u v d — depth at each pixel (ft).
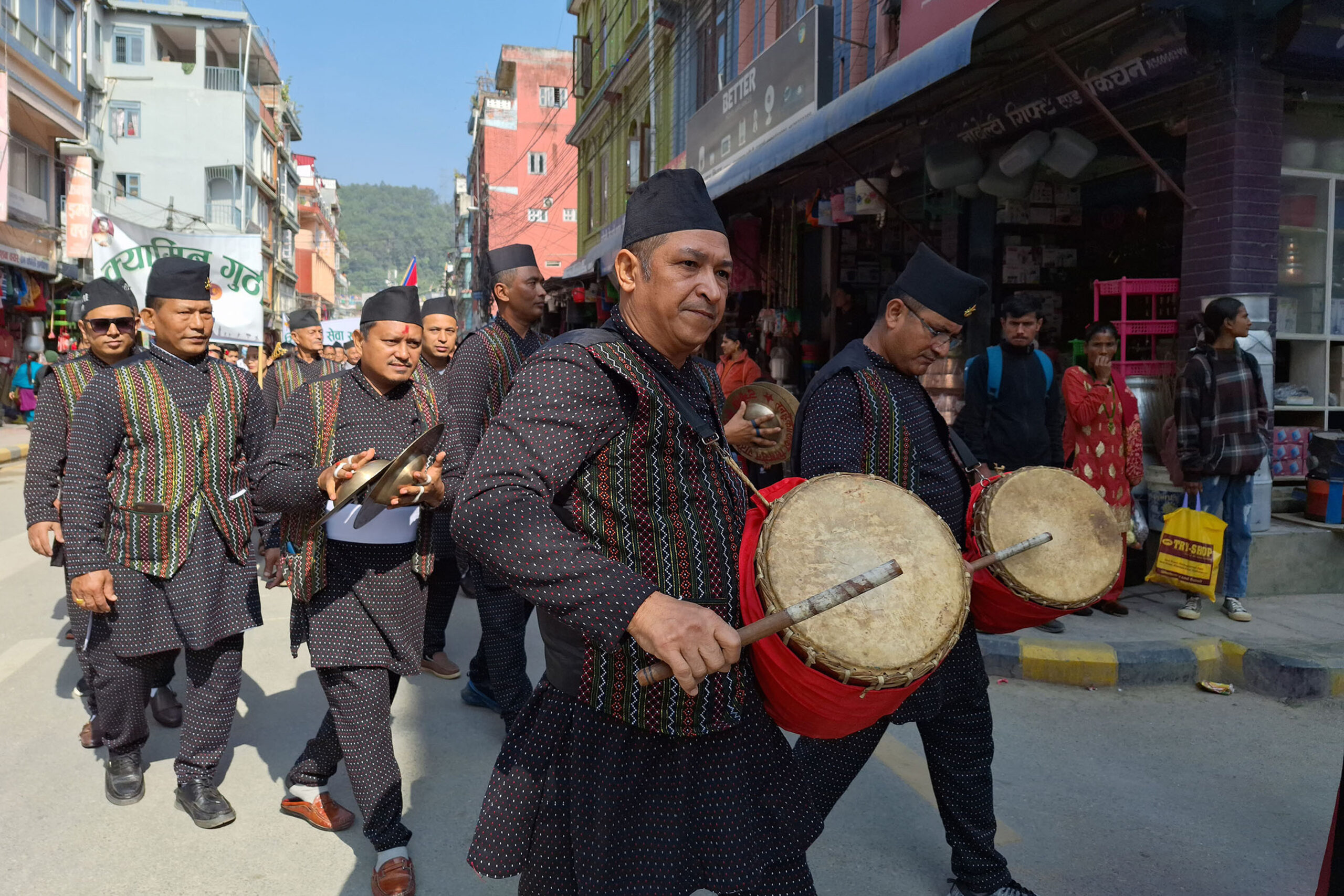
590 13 87.30
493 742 13.71
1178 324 21.04
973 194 26.86
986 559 7.61
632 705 5.51
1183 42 19.34
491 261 13.93
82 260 82.74
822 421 8.11
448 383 13.34
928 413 8.59
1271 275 19.88
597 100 79.41
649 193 5.67
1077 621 18.21
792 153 25.22
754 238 42.09
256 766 12.90
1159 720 14.46
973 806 9.07
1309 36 18.81
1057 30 20.47
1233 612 18.29
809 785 8.76
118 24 105.09
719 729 5.63
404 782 12.35
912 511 6.30
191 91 106.83
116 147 105.19
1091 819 11.20
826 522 5.98
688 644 4.80
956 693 8.75
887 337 8.48
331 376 10.55
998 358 18.15
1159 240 25.16
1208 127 20.03
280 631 19.26
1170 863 10.24
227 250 52.90
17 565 25.29
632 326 5.83
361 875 10.14
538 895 5.84
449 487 10.37
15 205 73.00
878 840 10.84
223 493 11.25
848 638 5.50
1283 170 21.35
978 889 9.20
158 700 14.61
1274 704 15.17
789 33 32.22
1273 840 10.77
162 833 10.98
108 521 10.93
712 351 44.83
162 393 10.92
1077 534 8.33
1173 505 20.31
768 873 5.92
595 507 5.48
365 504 8.77
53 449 12.35
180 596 10.82
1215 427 18.13
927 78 18.43
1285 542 20.16
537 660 17.38
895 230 34.35
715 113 41.65
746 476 6.04
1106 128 23.72
